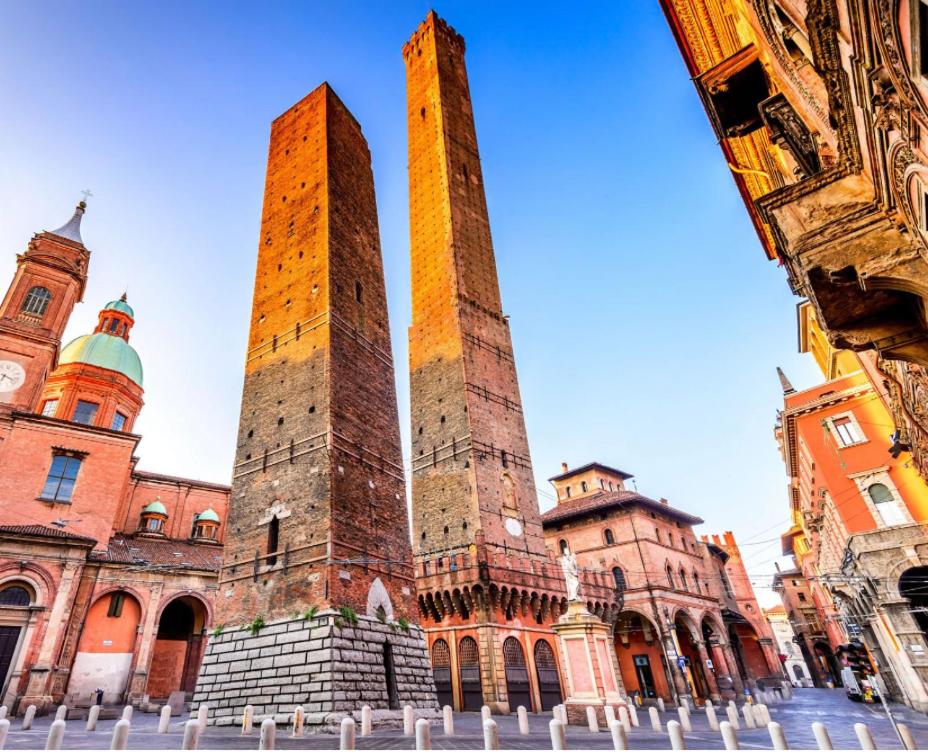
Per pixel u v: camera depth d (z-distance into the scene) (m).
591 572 51.16
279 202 42.97
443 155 66.31
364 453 31.86
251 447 32.81
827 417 36.69
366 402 34.09
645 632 52.50
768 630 82.38
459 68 80.06
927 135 8.12
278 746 16.06
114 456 48.53
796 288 15.23
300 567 26.53
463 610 40.06
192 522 60.66
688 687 48.25
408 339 57.53
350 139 46.44
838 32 9.77
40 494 44.09
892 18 7.45
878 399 34.88
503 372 55.03
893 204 11.22
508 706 36.03
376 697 24.62
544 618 43.34
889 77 8.48
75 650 40.44
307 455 29.55
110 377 59.66
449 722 20.47
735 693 54.31
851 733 21.22
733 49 21.30
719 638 58.09
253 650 25.73
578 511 58.12
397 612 29.20
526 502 47.91
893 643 31.73
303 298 35.75
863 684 40.25
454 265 57.31
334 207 38.81
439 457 47.94
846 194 12.10
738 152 24.08
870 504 33.59
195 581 48.25
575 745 16.88
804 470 43.41
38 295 52.16
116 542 50.53
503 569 41.28
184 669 46.75
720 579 68.75
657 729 22.14
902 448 27.42
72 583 40.03
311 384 31.78
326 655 23.22
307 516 27.72
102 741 17.98
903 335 13.21
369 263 41.59
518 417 53.09
